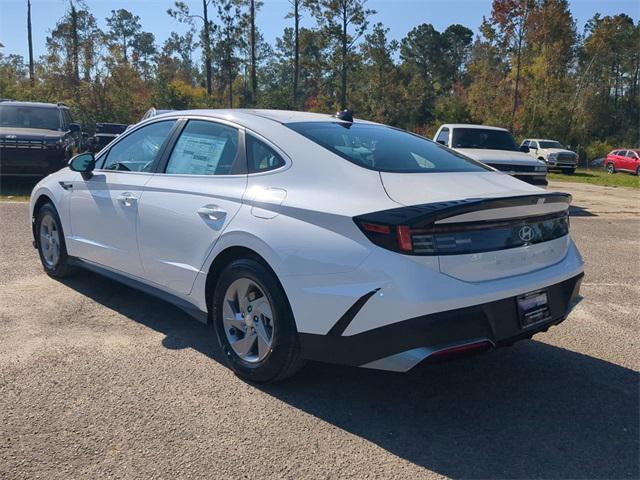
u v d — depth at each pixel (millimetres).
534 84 48688
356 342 3057
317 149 3586
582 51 61031
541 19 45625
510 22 45438
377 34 55125
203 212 3832
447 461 2842
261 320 3514
